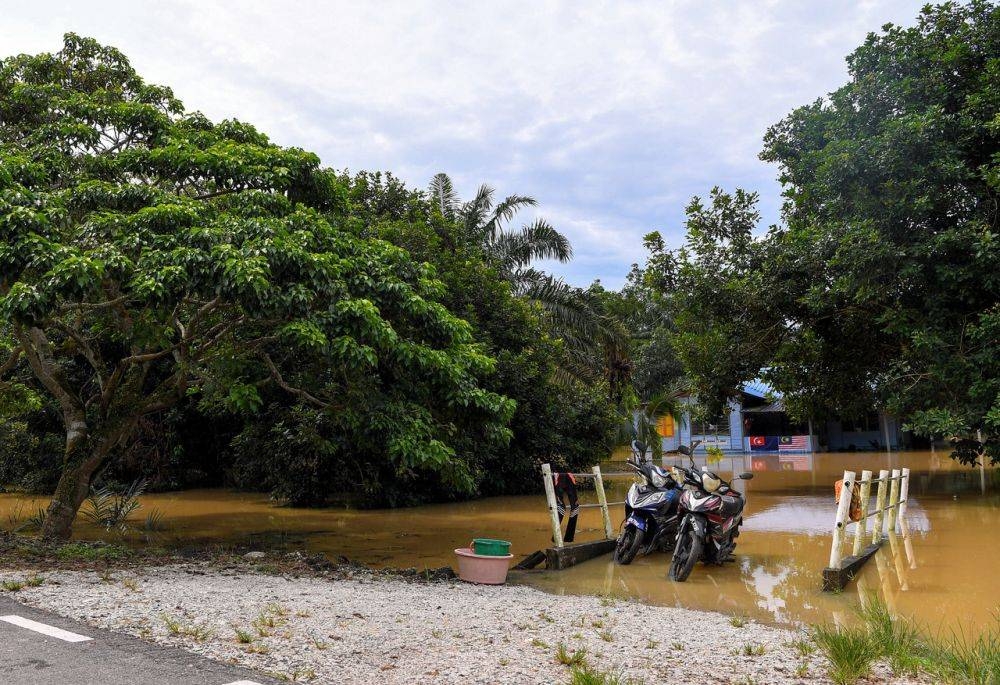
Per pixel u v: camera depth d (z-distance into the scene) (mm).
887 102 14000
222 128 10531
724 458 30672
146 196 8219
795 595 6961
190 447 20922
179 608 5273
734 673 4250
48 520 9414
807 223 16266
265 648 4348
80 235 7625
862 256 12711
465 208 25859
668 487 8867
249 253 7305
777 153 16781
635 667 4344
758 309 15984
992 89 12516
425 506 16109
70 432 9695
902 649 4703
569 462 20328
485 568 7375
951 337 12680
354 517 14070
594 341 24578
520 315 19219
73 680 3705
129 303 8500
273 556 8789
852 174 12883
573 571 8250
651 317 39000
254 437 16562
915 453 30984
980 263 11820
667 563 8695
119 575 6848
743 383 17766
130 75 11375
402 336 9180
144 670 3887
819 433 35156
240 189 9281
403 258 9492
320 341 7422
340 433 14312
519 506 16000
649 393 33969
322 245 8641
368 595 6258
